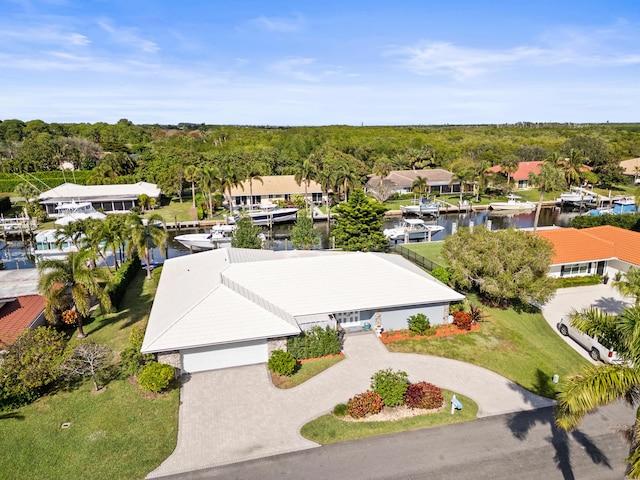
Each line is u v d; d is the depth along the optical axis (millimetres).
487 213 85375
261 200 85625
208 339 25047
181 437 20547
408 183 97000
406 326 31500
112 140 134875
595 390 12844
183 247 63031
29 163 108875
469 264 34156
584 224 57875
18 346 23750
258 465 18828
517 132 177000
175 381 25156
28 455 19359
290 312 28672
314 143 140500
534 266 33250
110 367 26547
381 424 21453
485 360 27578
